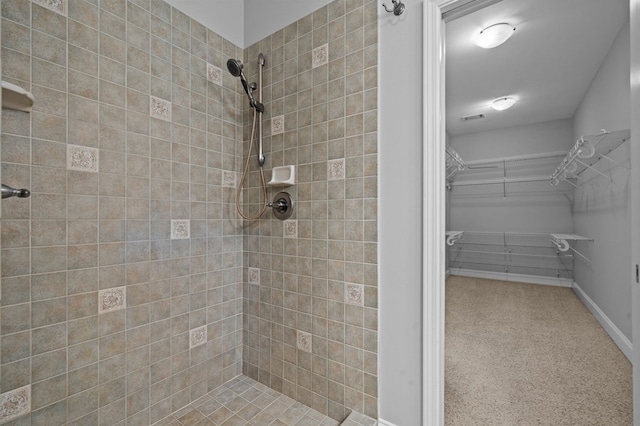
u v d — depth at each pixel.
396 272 1.21
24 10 0.96
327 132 1.38
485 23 2.03
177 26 1.40
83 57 1.09
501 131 4.25
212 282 1.55
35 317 0.98
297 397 1.47
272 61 1.59
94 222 1.12
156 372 1.31
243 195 1.70
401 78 1.21
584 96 3.14
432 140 1.13
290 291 1.50
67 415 1.05
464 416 1.44
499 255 4.21
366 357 1.27
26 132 0.96
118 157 1.18
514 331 2.44
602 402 1.53
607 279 2.43
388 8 1.24
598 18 1.99
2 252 0.91
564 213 3.77
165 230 1.34
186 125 1.43
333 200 1.36
